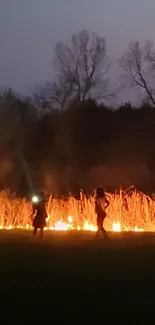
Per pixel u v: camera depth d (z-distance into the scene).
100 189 24.30
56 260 17.25
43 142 54.12
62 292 12.48
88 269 15.41
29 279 13.98
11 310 11.06
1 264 16.45
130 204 32.84
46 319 10.55
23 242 22.92
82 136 54.50
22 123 56.38
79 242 22.81
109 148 52.47
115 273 14.75
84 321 10.40
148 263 16.50
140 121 54.91
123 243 22.31
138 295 12.20
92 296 12.10
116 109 56.97
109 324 10.23
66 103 66.25
